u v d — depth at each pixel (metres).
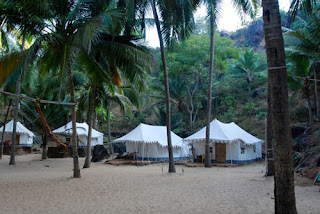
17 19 10.20
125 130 34.59
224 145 18.05
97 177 11.80
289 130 4.66
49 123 20.89
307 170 10.88
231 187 9.14
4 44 11.80
